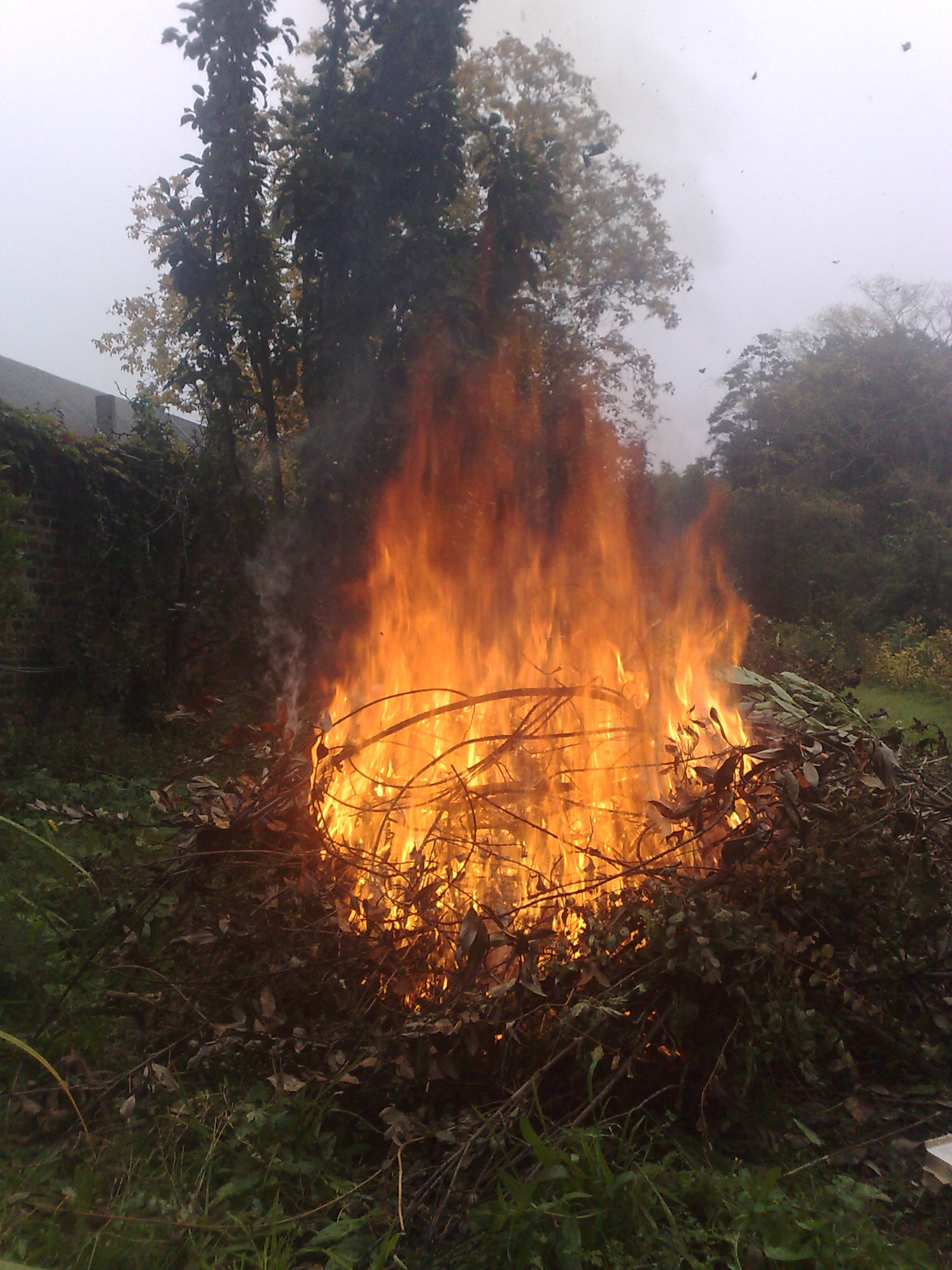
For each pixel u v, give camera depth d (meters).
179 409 12.25
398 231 8.99
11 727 7.86
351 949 3.02
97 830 4.73
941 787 3.76
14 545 6.97
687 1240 2.22
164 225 9.34
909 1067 3.08
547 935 2.78
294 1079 2.71
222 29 8.66
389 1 9.01
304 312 9.17
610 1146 2.53
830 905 3.14
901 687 16.41
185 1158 2.57
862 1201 2.41
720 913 2.71
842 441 33.53
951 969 3.25
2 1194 2.36
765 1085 2.81
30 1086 2.92
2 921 3.72
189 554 9.51
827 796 3.32
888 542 25.55
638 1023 2.72
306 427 9.85
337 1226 2.28
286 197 8.83
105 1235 2.23
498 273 9.37
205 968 3.15
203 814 3.40
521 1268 2.12
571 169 16.62
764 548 24.61
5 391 12.51
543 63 16.41
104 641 8.84
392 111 9.02
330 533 9.26
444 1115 2.74
